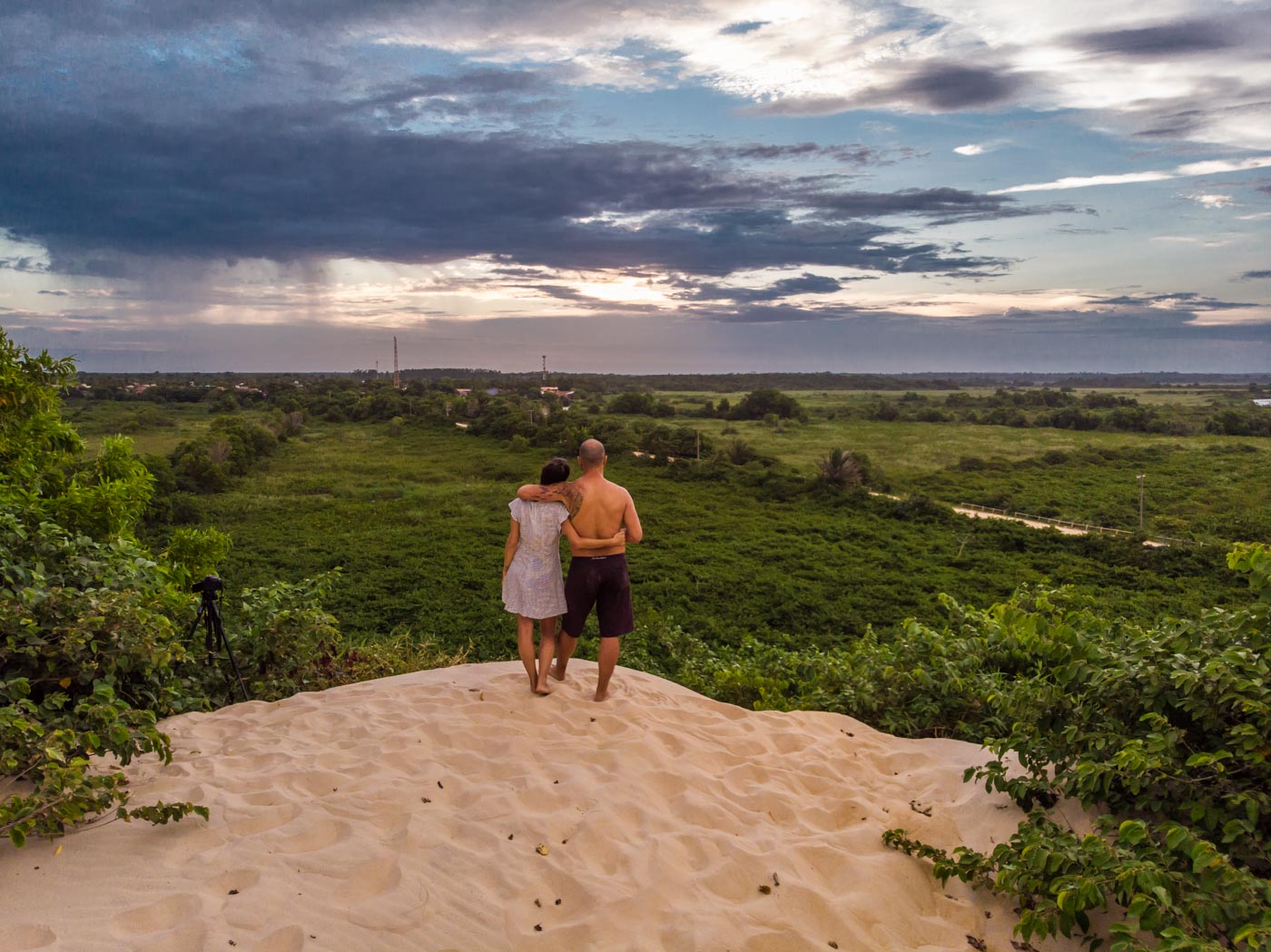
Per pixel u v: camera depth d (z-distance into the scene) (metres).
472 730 4.45
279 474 62.66
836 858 3.35
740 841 3.39
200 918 2.61
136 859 3.00
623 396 125.06
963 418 114.94
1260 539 44.91
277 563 36.44
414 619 28.33
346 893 2.87
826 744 4.76
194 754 4.25
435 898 2.85
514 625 26.88
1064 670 3.79
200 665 6.14
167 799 3.52
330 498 53.25
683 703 5.31
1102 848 2.86
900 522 49.78
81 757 3.43
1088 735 3.50
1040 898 3.00
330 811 3.44
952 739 5.32
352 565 36.16
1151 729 3.43
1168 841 2.71
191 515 46.38
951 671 5.81
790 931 2.83
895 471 70.81
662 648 14.62
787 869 3.21
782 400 118.50
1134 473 69.12
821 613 30.67
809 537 45.16
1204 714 3.20
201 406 114.94
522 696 5.03
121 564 5.34
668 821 3.53
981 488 62.53
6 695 3.55
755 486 61.16
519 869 3.09
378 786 3.68
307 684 6.93
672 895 2.98
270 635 6.71
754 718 5.06
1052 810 3.69
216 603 6.04
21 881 2.79
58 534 5.36
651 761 4.12
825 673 6.71
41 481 8.30
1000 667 6.24
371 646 9.16
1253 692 3.08
